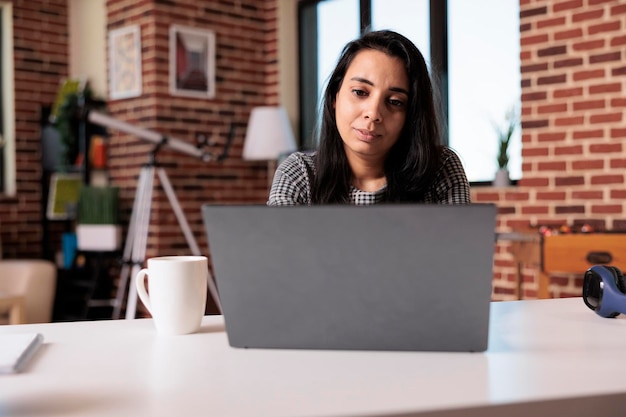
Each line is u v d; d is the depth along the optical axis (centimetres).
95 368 89
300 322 96
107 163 553
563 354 93
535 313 125
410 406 72
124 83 496
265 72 538
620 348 97
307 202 152
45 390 80
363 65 136
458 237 89
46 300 398
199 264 111
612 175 333
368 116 134
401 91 135
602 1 335
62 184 543
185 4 491
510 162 403
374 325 94
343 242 91
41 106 591
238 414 70
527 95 365
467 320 92
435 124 146
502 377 82
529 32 363
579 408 75
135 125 490
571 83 348
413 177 146
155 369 88
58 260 569
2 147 588
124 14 497
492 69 420
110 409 72
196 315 110
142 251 443
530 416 74
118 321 123
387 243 90
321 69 531
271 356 94
